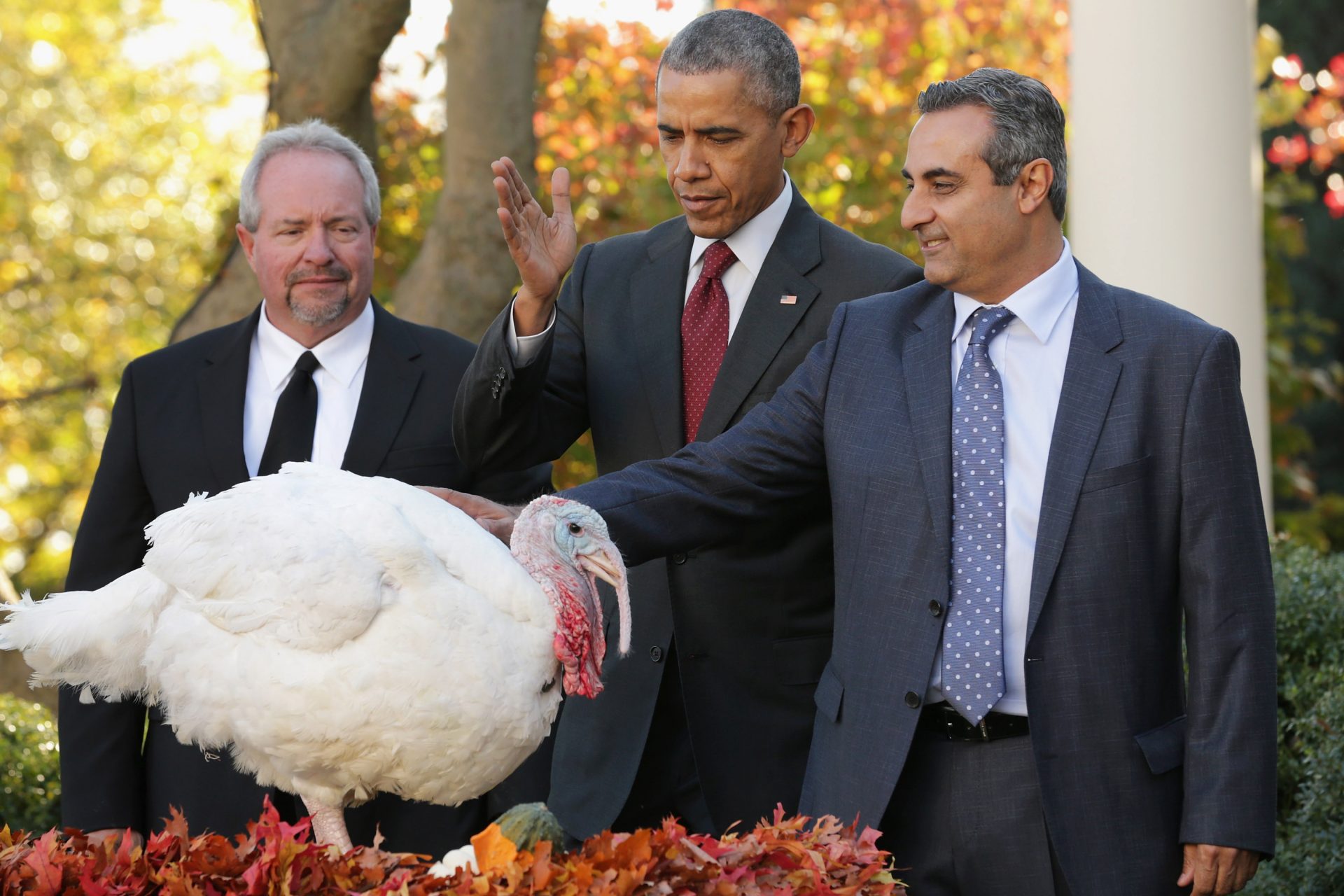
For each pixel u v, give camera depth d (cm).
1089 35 639
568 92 1020
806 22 1160
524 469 451
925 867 364
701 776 423
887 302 402
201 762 412
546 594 327
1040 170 365
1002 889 356
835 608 388
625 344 452
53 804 598
